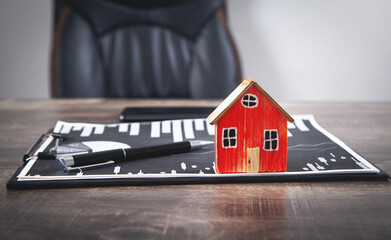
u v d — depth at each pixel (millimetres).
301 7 1801
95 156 530
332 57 1848
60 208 431
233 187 485
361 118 870
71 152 585
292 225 394
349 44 1832
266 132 506
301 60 1854
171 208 429
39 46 1889
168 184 492
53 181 486
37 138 715
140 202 444
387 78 1861
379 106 1010
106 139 660
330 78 1872
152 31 1436
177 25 1435
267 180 498
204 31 1431
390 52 1831
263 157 511
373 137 713
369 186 488
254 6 1806
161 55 1434
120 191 474
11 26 1870
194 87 1438
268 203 441
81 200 450
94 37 1410
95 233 380
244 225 394
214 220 403
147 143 636
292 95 1894
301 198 454
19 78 1921
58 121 771
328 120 851
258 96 500
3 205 438
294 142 641
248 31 1831
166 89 1441
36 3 1851
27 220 405
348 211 423
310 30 1822
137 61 1430
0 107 999
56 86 1390
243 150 507
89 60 1402
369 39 1823
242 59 1858
